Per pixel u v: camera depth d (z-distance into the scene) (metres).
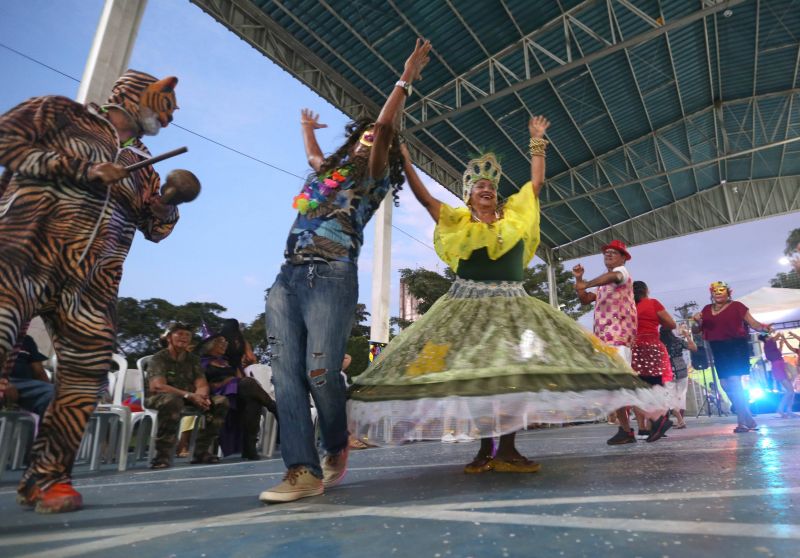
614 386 2.19
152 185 2.42
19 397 3.67
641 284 5.31
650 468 2.40
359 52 11.61
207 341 5.41
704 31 13.52
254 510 1.79
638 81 14.81
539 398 2.03
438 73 12.88
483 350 2.25
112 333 2.17
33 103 2.03
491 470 2.53
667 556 0.99
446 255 2.75
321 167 2.23
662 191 21.86
